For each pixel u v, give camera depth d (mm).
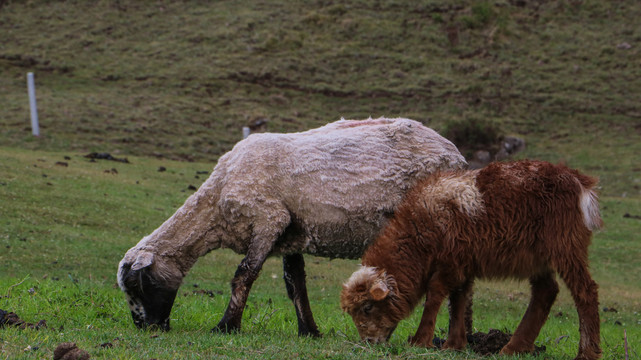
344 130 8383
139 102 40312
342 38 51094
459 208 6789
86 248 15594
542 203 6613
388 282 6836
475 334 7852
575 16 54188
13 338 5988
